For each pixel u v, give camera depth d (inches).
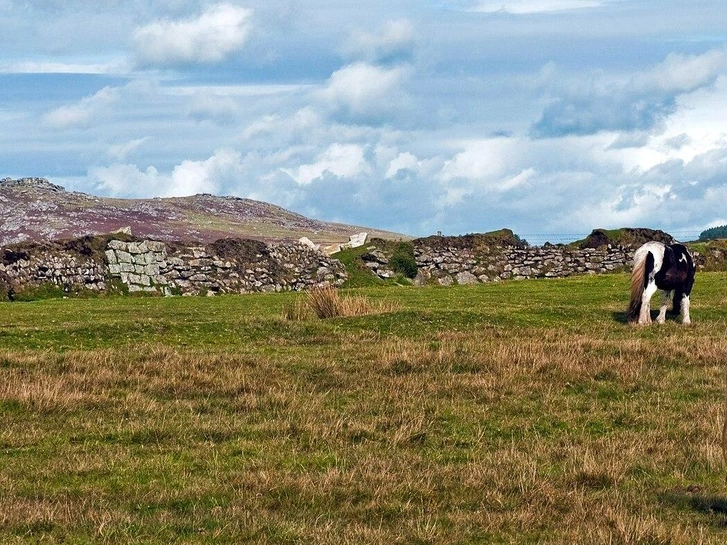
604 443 923.4
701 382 1227.2
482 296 2573.8
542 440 946.1
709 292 2573.8
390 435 957.2
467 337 1636.3
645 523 667.4
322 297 1985.7
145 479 806.5
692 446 899.4
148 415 1050.1
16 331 1631.4
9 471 823.1
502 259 3909.9
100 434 959.6
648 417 1031.0
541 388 1190.9
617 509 716.0
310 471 825.5
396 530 670.5
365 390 1185.4
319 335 1694.1
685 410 1067.3
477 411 1063.6
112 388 1181.1
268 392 1152.2
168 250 3506.4
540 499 747.4
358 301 1993.1
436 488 780.6
